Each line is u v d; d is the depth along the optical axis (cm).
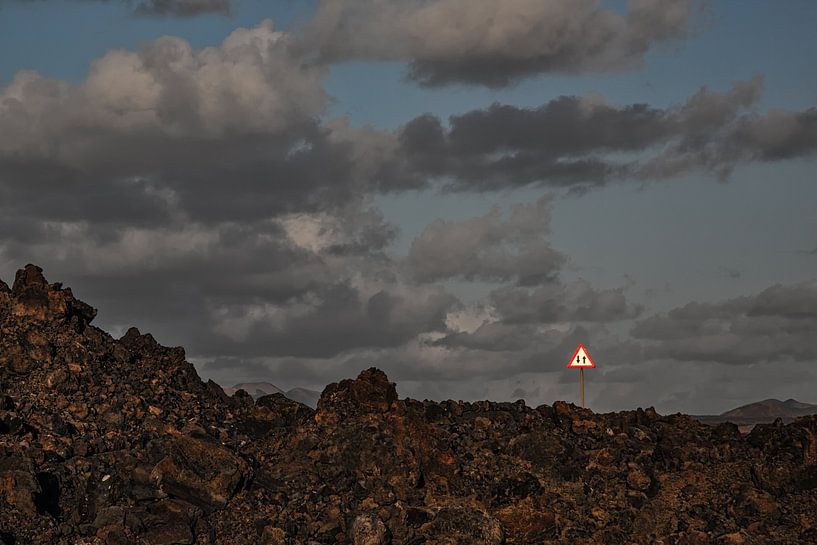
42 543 3606
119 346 4778
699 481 4319
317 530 3844
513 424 4716
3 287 4766
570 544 3966
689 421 4819
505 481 4231
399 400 4638
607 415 4916
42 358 4462
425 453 4328
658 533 4034
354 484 4122
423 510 3950
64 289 4744
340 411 4528
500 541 3897
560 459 4397
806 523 4131
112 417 4288
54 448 4025
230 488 3972
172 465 3956
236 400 4850
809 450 4384
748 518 4131
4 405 4156
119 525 3712
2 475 3731
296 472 4128
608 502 4203
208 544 3797
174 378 4834
